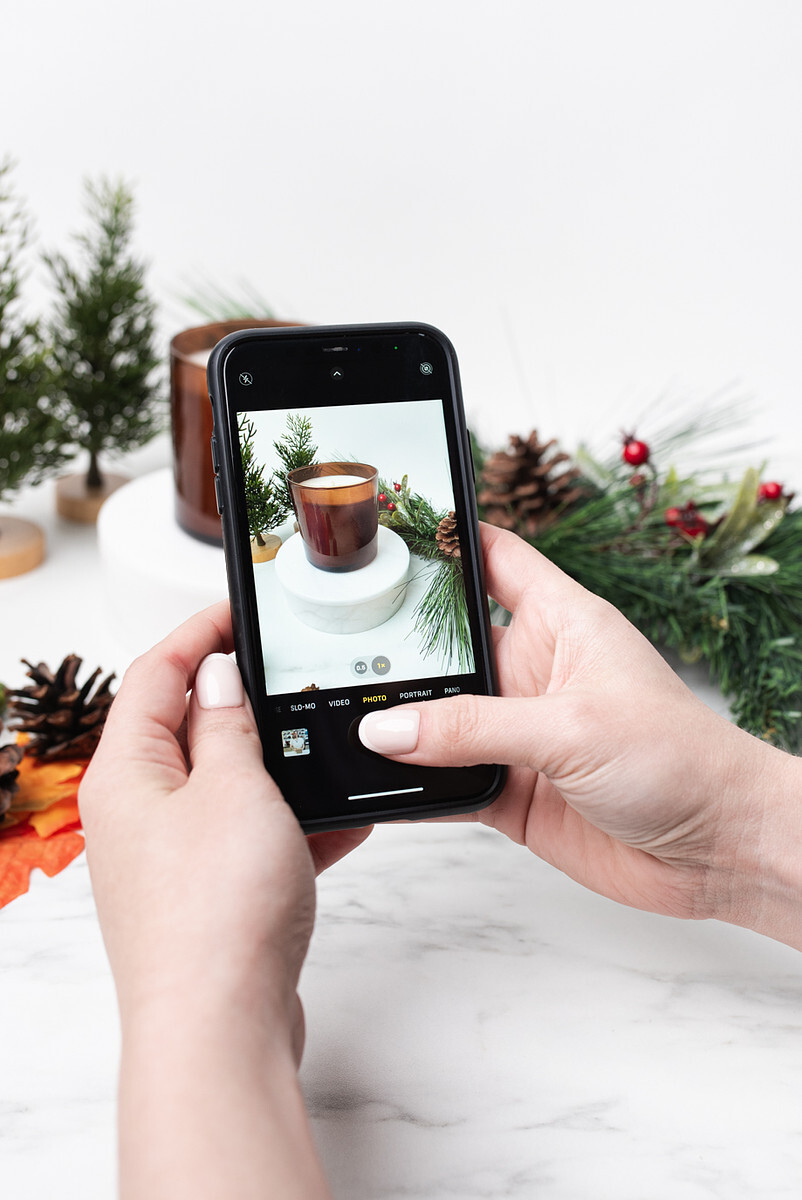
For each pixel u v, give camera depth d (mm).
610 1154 386
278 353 475
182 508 728
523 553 522
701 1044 433
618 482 782
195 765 388
